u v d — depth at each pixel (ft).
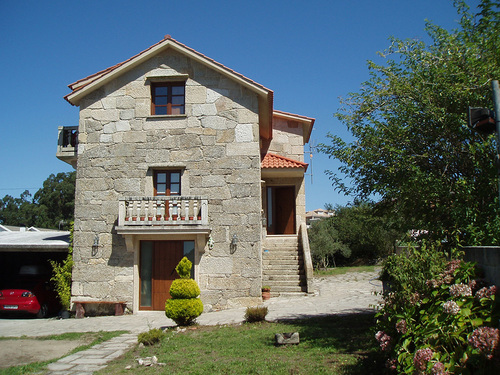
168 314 35.58
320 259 100.48
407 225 26.58
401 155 25.93
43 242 52.95
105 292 47.65
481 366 15.33
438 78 25.98
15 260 61.26
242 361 24.09
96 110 50.72
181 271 36.70
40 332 38.06
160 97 51.34
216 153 49.11
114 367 25.23
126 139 49.98
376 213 30.01
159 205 47.16
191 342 29.78
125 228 46.60
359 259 106.32
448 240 24.03
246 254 47.24
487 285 18.72
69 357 27.99
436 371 15.52
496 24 24.41
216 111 49.75
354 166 28.40
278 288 52.44
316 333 29.45
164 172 50.16
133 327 38.96
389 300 21.98
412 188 24.26
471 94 24.13
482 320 16.51
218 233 47.80
